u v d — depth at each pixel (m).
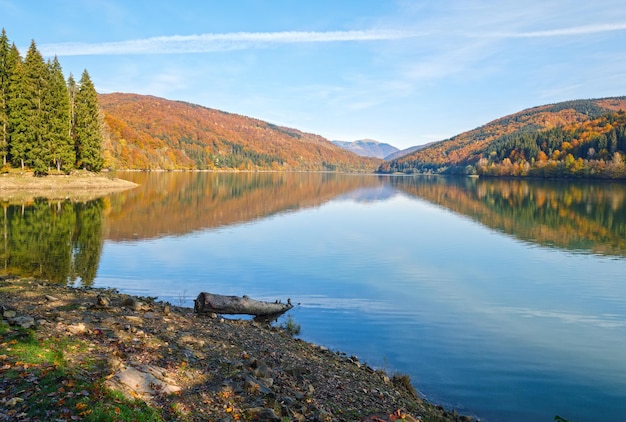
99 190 65.06
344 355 12.07
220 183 107.38
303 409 7.25
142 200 54.53
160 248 26.86
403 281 21.02
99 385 6.31
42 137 61.66
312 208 57.59
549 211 54.84
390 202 70.12
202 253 26.02
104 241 28.08
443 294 18.88
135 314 11.05
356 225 42.00
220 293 18.03
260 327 13.55
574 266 25.12
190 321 11.95
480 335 13.95
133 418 5.71
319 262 24.84
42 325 8.42
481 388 10.28
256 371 8.41
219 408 6.69
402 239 34.19
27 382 6.03
